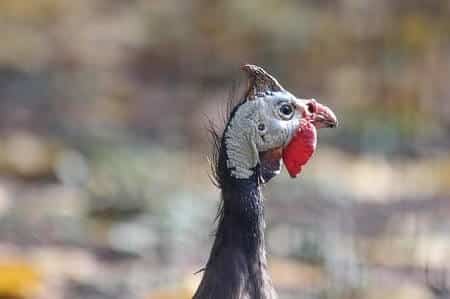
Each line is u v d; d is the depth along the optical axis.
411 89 40.34
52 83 43.28
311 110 11.47
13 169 30.61
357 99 40.59
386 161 33.91
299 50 44.03
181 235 24.52
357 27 43.97
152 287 21.34
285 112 11.35
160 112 40.31
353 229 23.89
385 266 21.39
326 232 22.62
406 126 36.75
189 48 45.44
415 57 41.94
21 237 24.72
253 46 44.81
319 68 43.19
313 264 21.75
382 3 44.88
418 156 34.69
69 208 27.00
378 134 35.53
